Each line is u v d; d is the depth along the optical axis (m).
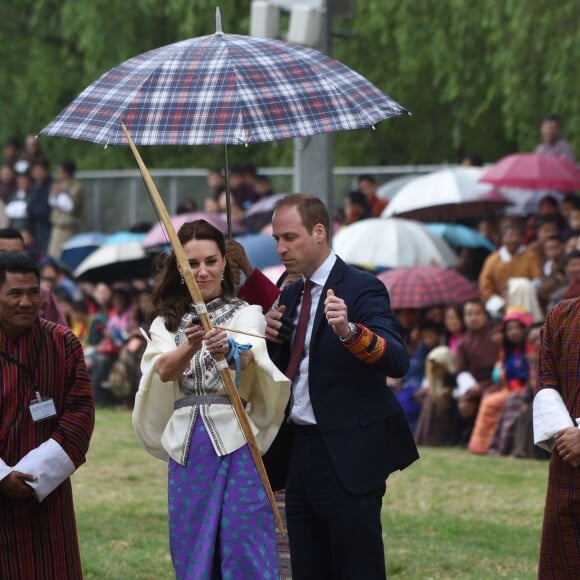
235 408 12.02
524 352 25.86
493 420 25.67
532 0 36.59
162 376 12.24
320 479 12.37
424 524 19.38
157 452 12.92
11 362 12.23
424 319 28.11
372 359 12.01
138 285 33.88
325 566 12.66
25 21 50.84
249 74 12.30
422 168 38.47
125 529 19.16
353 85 12.41
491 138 43.53
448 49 39.50
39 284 12.26
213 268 12.64
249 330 12.55
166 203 42.09
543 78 37.44
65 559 12.36
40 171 40.16
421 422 27.08
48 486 12.08
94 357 33.03
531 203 32.38
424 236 30.31
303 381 12.52
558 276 27.19
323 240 12.64
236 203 35.06
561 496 12.41
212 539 12.25
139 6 44.84
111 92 12.38
